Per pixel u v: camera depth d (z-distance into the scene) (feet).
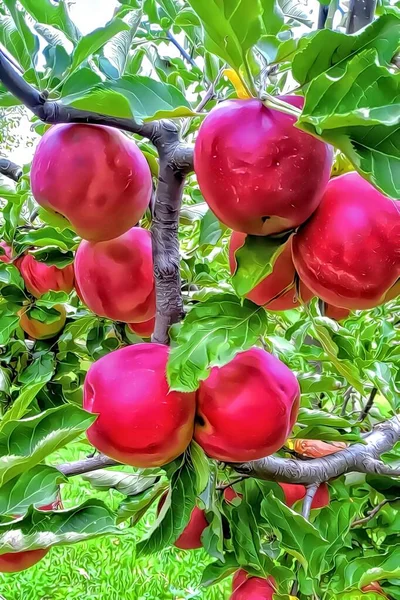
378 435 2.27
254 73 1.17
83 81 1.17
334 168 1.36
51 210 1.49
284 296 1.44
